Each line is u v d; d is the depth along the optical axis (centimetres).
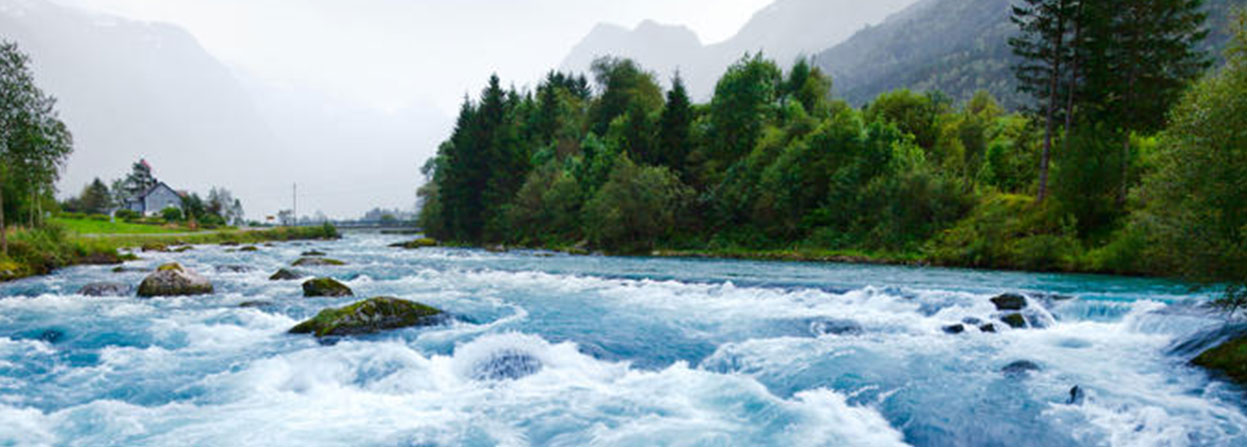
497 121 7956
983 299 1750
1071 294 1806
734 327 1515
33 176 2981
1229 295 1145
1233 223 1062
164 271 2075
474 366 1099
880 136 4697
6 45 2825
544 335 1400
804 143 4931
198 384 999
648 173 5319
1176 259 1166
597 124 9506
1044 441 775
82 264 3450
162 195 12438
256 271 3025
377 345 1250
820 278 2698
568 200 6203
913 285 2341
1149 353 1219
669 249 5222
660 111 7631
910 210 4050
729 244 4988
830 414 877
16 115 2870
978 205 3950
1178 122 1170
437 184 10212
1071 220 3120
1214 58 3350
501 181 7362
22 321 1524
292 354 1141
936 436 798
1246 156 1034
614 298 2044
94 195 12362
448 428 818
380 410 891
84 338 1329
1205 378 1016
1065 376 1046
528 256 4700
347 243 7400
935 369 1102
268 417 855
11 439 762
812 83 8219
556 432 804
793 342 1331
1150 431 795
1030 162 4559
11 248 2923
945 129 5706
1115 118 3584
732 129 6300
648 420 850
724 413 880
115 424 820
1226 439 763
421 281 2628
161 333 1370
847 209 4453
